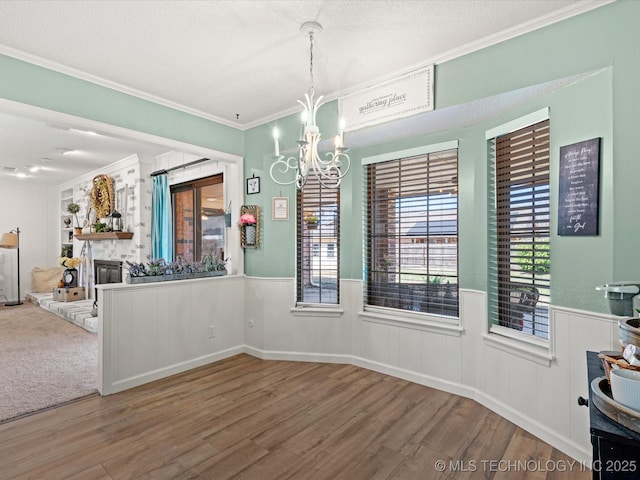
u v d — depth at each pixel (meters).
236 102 3.37
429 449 2.16
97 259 6.45
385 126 2.91
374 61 2.62
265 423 2.46
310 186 3.75
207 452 2.13
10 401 2.77
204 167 4.64
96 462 2.03
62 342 4.39
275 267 3.79
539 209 2.39
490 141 2.74
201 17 2.11
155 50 2.47
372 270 3.51
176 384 3.13
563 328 2.15
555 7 2.03
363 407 2.69
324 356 3.66
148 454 2.11
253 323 3.93
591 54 1.98
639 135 1.82
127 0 1.96
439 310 3.11
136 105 3.11
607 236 1.93
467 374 2.87
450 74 2.52
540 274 2.37
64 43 2.37
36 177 7.15
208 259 3.89
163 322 3.32
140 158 5.32
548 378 2.22
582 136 2.05
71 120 2.71
